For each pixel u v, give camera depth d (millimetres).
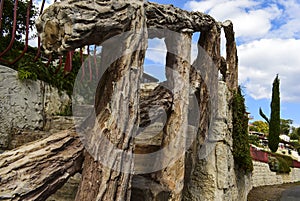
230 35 4258
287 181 14977
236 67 4621
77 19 1744
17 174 1522
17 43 4625
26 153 1632
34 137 3277
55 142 1758
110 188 1748
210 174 3604
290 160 16234
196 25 3002
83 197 1736
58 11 1764
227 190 3736
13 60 3662
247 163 4871
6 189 1456
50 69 4121
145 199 2234
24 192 1497
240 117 4469
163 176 2482
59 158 1703
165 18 2488
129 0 2012
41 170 1612
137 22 2020
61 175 1707
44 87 3861
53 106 3990
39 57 4062
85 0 1797
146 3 2270
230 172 3949
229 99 4121
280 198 7898
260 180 10672
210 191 3555
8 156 1583
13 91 3418
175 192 2438
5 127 3279
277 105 18422
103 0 1833
